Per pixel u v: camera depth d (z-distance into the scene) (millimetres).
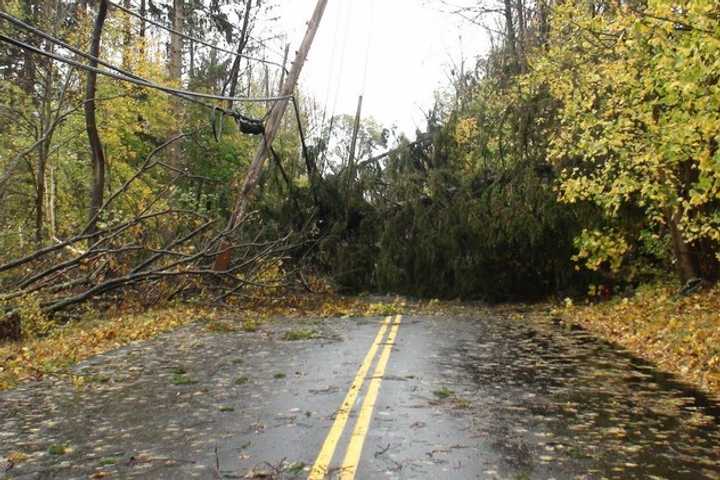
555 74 17234
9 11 22516
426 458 5508
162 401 7832
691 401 7566
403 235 23094
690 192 10703
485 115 24406
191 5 31406
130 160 28797
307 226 24094
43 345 12219
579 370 9633
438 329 15070
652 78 11750
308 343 12719
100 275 17281
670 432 6277
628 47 13164
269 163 24844
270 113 22234
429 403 7508
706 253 16594
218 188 27688
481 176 22578
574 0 18094
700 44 8914
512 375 9250
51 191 26641
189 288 20078
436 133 23688
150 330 14383
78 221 27125
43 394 8430
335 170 25812
